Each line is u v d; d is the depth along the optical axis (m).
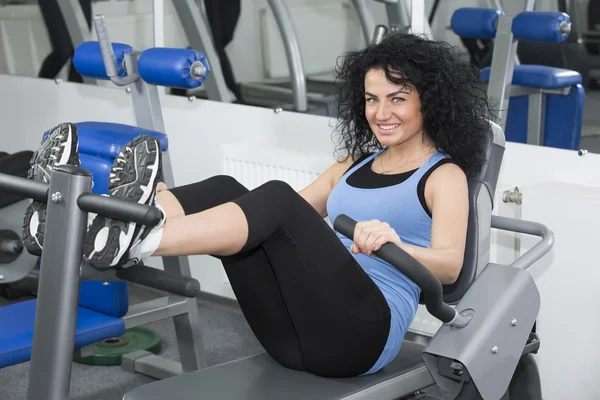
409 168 2.15
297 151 3.36
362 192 2.17
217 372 2.01
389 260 1.74
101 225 1.73
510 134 2.96
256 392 1.90
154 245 1.73
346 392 1.91
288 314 1.99
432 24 3.04
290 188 1.90
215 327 3.54
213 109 3.70
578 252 2.70
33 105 4.39
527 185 2.91
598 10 2.69
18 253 2.74
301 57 3.38
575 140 2.83
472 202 2.10
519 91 2.90
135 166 1.76
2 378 3.04
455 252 1.98
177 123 3.83
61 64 4.22
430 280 1.73
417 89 2.09
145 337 3.38
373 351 1.97
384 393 1.97
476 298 2.03
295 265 1.89
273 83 3.49
